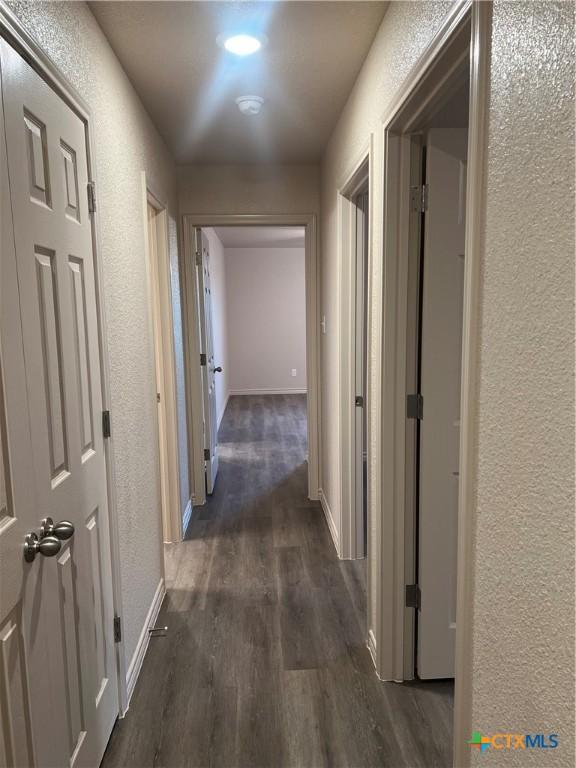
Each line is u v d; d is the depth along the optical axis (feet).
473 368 3.29
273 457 16.65
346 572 9.25
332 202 9.95
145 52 6.51
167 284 10.14
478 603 3.32
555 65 2.36
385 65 5.77
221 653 7.00
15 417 3.49
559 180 2.35
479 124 3.15
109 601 5.64
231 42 6.35
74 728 4.52
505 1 2.86
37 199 3.95
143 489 7.41
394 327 5.94
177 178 11.79
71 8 4.92
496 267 3.00
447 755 5.28
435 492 6.06
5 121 3.41
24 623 3.56
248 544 10.46
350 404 9.37
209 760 5.27
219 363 21.89
